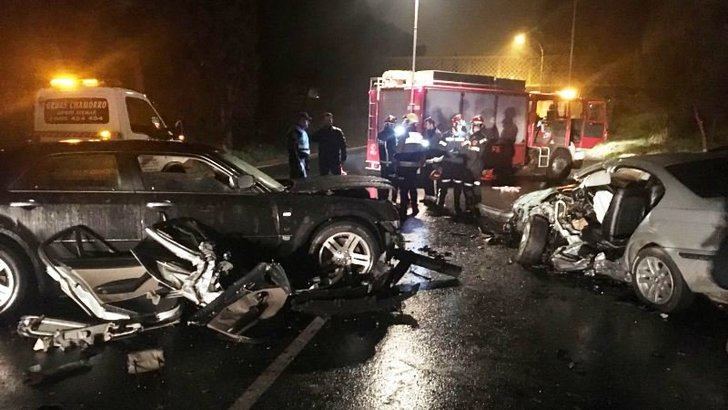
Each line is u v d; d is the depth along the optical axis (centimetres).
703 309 650
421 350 536
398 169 1139
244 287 561
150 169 692
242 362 507
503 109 1673
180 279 571
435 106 1558
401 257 734
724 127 2156
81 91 1126
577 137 1886
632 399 456
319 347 539
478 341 558
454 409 437
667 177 654
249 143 2534
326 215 675
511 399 453
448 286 723
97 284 598
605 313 636
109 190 625
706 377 492
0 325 580
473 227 1087
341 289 632
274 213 657
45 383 466
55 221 609
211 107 2367
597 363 516
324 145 1113
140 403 439
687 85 2347
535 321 611
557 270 779
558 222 799
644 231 653
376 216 692
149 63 2222
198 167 699
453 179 1196
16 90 1647
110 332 541
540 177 1906
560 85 3139
